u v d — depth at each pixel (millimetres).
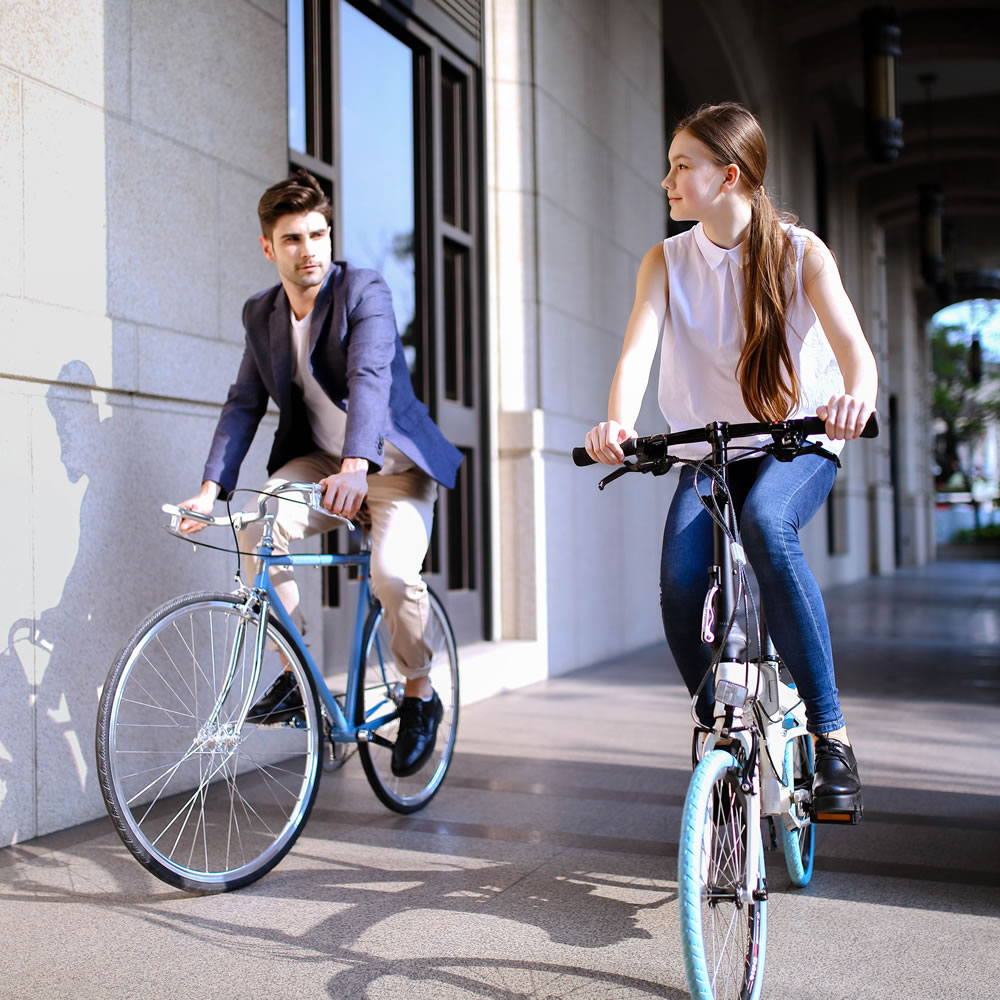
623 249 7758
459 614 5781
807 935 2262
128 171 3371
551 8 6559
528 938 2242
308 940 2234
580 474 6715
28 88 3014
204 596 2551
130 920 2352
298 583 4062
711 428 1964
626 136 7902
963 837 2977
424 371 5613
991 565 22609
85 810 3127
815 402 2277
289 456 3217
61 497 3078
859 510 17094
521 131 6234
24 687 2945
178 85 3604
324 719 2938
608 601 7152
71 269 3148
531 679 5898
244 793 3465
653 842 2934
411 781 3381
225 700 2621
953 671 6250
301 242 2912
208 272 3725
